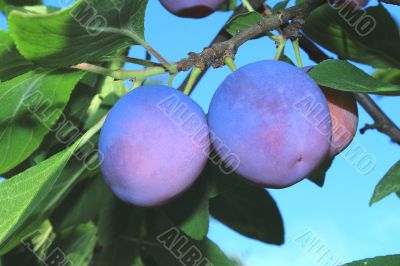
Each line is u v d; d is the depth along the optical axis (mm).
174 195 322
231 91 315
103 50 316
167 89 322
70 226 439
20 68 334
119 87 407
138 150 309
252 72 316
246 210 440
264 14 404
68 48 300
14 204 311
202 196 375
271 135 305
